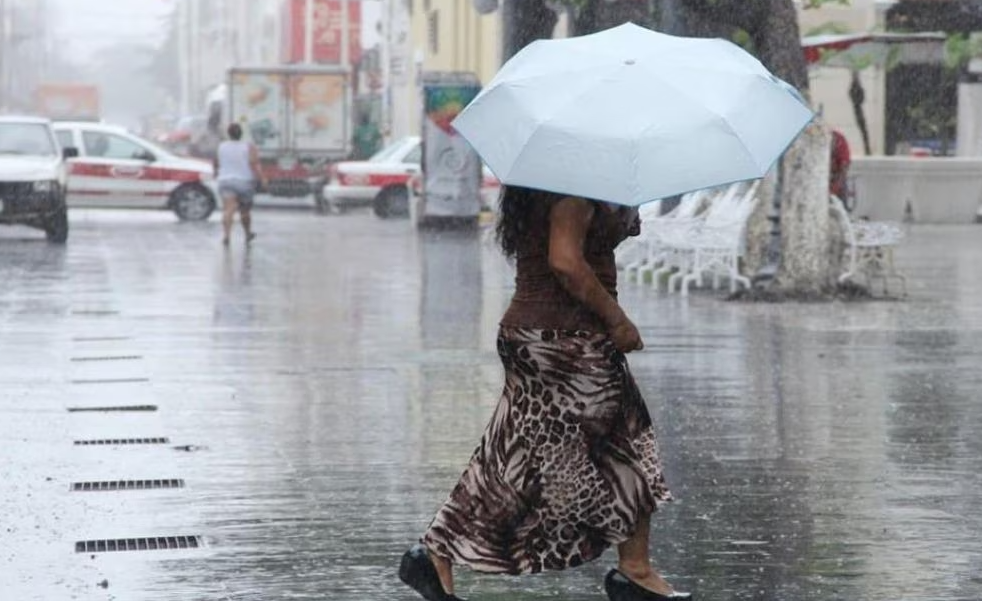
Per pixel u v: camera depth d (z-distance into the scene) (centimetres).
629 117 1096
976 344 2806
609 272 1159
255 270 4344
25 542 1469
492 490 1158
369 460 1825
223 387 2333
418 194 6234
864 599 1298
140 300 3544
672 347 2758
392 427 2027
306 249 5169
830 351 2711
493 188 6562
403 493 1664
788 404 2191
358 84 11350
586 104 1105
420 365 2548
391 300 3556
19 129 5631
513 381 1159
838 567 1390
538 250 1141
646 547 1194
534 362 1139
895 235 3650
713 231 3638
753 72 1141
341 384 2359
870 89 7000
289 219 7156
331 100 8506
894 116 7000
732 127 1098
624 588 1193
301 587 1327
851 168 6372
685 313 3284
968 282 3978
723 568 1388
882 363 2570
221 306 3422
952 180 6381
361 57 11306
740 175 1088
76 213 7600
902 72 6950
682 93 1109
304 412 2130
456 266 4491
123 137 7012
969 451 1878
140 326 3059
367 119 10125
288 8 12800
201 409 2150
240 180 5322
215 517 1560
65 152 5712
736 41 3750
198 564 1395
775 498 1642
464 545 1159
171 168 6975
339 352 2698
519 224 1146
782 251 3531
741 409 2153
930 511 1587
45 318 3194
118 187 6938
